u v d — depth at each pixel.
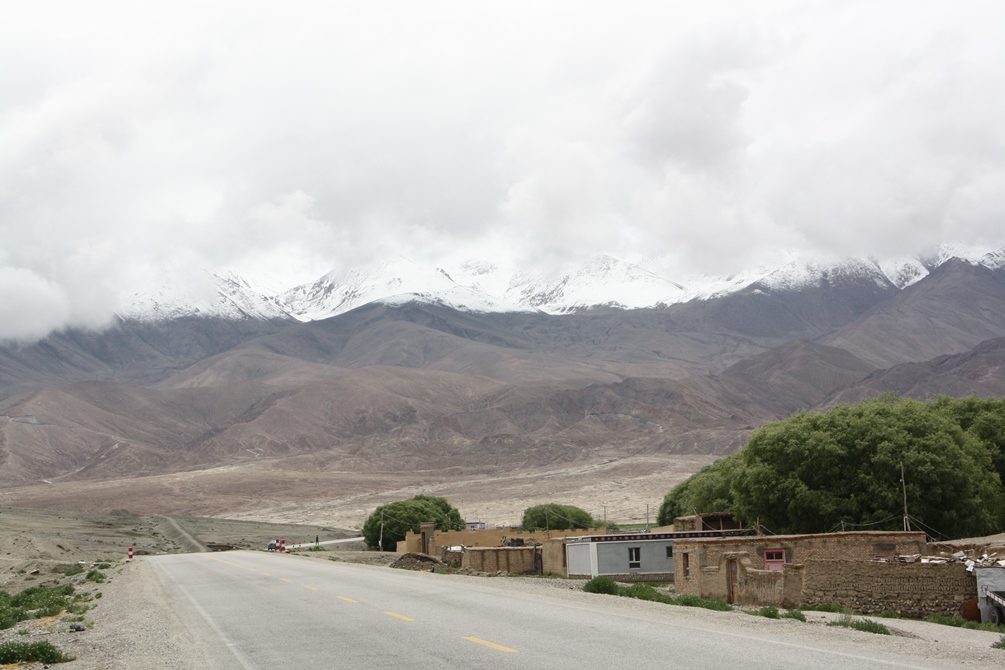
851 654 16.59
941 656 16.86
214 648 19.17
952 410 74.00
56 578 64.19
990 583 31.05
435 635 19.47
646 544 61.88
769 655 16.34
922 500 57.50
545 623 21.20
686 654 16.41
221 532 171.75
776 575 33.38
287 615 24.83
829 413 64.56
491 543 104.06
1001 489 63.53
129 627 24.16
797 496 59.69
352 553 101.44
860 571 32.53
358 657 17.09
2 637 23.47
